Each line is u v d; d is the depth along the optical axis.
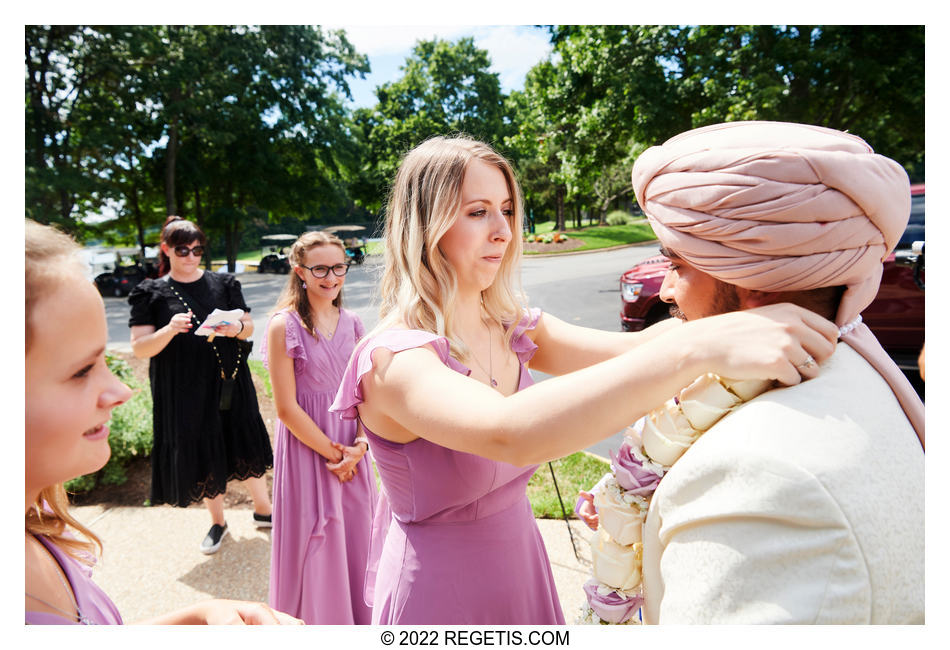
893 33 10.55
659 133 12.28
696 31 11.82
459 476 1.20
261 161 23.50
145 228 25.39
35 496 0.74
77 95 19.05
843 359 0.78
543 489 3.34
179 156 22.58
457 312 1.34
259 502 3.18
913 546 0.67
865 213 0.74
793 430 0.68
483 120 29.56
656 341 0.78
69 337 0.68
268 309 13.01
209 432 2.93
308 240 2.25
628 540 0.93
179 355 2.88
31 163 17.81
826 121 12.02
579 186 16.00
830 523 0.62
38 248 0.67
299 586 2.12
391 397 0.99
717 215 0.76
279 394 2.11
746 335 0.74
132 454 3.93
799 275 0.74
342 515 2.17
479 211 1.25
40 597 0.76
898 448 0.70
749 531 0.65
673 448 0.84
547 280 14.57
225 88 21.05
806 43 10.90
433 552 1.25
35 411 0.68
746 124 0.82
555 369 1.53
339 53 24.14
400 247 1.29
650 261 6.66
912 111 11.43
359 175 29.83
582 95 14.23
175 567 2.84
